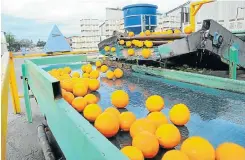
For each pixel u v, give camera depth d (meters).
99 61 3.26
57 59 3.09
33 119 3.79
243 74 2.93
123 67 2.99
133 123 1.03
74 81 1.78
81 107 1.32
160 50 2.14
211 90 1.75
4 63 1.38
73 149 0.83
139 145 0.84
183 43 2.05
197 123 1.23
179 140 0.94
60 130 1.03
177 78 2.06
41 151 2.70
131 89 2.01
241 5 8.82
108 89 2.04
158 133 0.93
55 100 1.10
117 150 0.58
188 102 1.59
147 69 2.49
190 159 0.77
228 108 1.44
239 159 0.74
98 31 13.30
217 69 2.91
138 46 2.62
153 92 1.88
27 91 3.54
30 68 2.16
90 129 0.73
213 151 0.78
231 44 2.32
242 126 1.18
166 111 1.43
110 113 1.07
